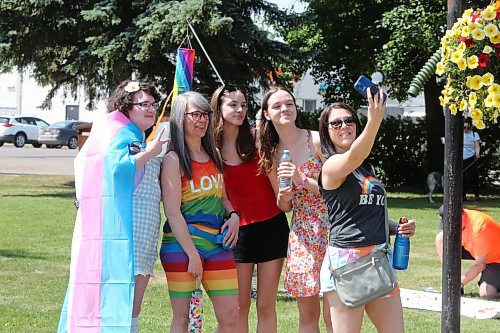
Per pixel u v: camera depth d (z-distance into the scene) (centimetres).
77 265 435
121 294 428
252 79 1802
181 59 685
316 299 501
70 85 2166
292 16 1805
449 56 409
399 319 429
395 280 419
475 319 673
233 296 471
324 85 2241
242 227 509
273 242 511
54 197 1656
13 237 1072
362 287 415
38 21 1759
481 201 1842
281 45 1773
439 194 1972
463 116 427
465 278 764
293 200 495
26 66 1959
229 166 509
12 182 2003
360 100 2138
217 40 1661
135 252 442
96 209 434
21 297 718
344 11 2044
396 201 1777
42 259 912
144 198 451
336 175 414
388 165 2150
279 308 694
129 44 1662
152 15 1600
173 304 467
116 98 458
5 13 1742
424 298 729
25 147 3866
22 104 4862
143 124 457
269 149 501
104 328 423
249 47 1756
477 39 393
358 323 426
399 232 437
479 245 750
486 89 400
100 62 1736
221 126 510
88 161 442
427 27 1758
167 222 467
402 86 2016
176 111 466
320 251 489
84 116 4762
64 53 1942
